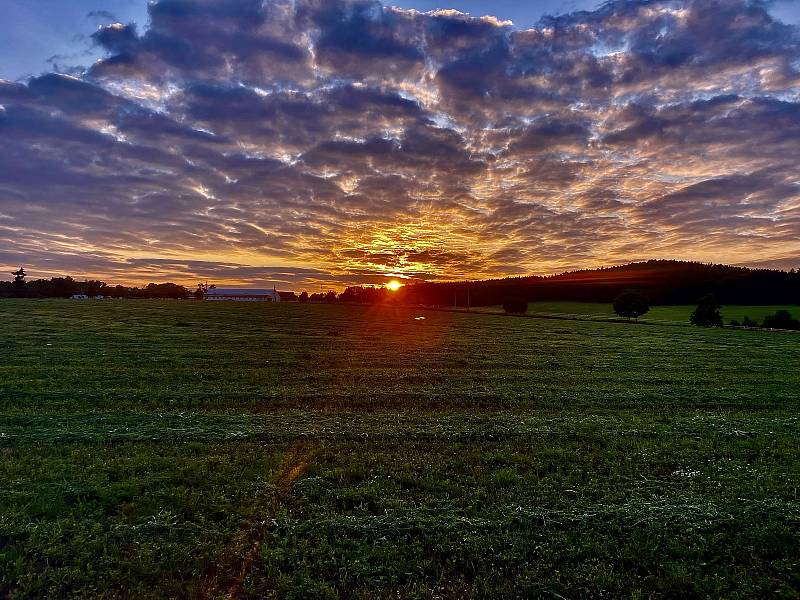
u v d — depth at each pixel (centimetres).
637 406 1850
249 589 670
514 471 1100
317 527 830
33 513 845
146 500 906
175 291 15412
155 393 1853
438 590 685
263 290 15675
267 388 2022
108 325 4725
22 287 13338
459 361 2947
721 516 884
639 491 1006
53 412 1533
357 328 5425
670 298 13175
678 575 718
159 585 674
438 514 881
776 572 744
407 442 1300
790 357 3394
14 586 668
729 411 1778
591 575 720
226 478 1017
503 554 761
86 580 678
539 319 8362
